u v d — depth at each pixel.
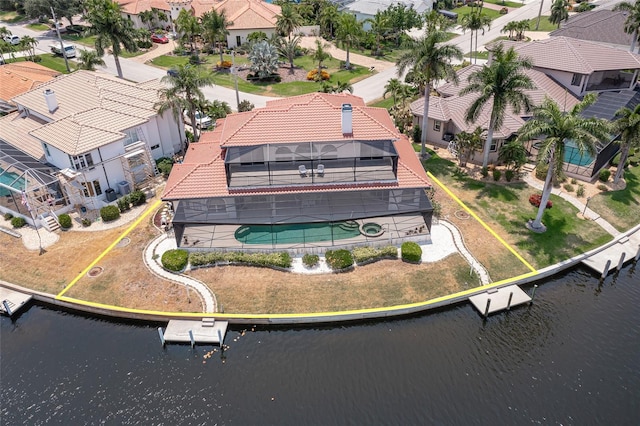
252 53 71.12
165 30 99.38
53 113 48.00
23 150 47.03
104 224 41.25
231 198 37.78
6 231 40.81
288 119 38.31
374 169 38.28
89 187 42.88
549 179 37.12
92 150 41.69
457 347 30.59
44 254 38.06
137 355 30.27
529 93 53.00
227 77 73.56
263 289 34.03
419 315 32.91
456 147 49.19
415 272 35.47
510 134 48.00
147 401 27.36
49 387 28.28
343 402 27.19
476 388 27.94
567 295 34.50
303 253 37.00
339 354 30.12
